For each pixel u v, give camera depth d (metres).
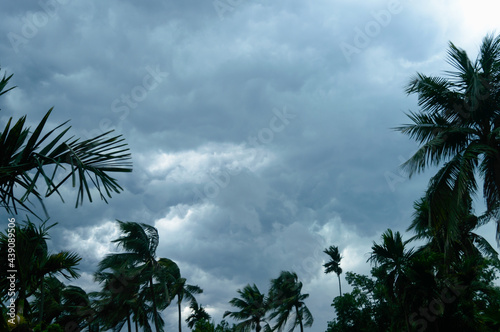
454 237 13.55
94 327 40.12
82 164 4.79
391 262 19.81
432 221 14.05
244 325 48.06
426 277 18.70
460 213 13.39
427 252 20.23
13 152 4.74
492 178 14.28
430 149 14.09
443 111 14.79
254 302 49.47
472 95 13.30
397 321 21.81
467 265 19.42
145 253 33.06
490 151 12.90
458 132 14.07
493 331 15.05
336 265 46.47
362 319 31.44
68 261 10.18
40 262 10.12
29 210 4.69
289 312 45.31
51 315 34.50
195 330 41.97
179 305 41.66
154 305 33.09
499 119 13.73
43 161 4.74
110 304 35.97
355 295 32.72
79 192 4.67
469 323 18.56
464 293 19.27
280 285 47.12
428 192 13.91
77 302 37.56
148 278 33.22
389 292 20.14
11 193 4.75
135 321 38.72
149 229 33.91
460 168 13.01
